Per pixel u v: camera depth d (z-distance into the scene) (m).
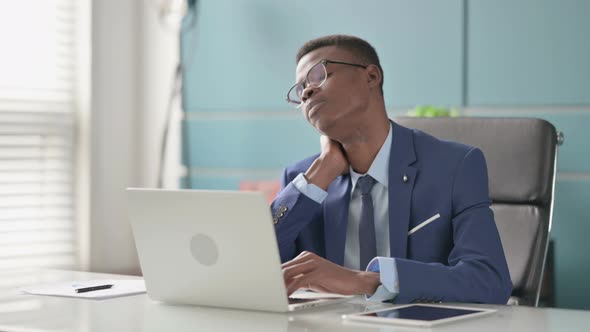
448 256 1.90
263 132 4.43
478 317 1.47
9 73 4.37
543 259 2.24
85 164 4.61
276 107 4.38
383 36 4.09
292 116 4.35
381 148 1.95
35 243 4.46
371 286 1.61
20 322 1.43
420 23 4.01
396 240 1.89
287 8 4.34
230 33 4.50
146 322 1.44
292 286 1.58
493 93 3.87
